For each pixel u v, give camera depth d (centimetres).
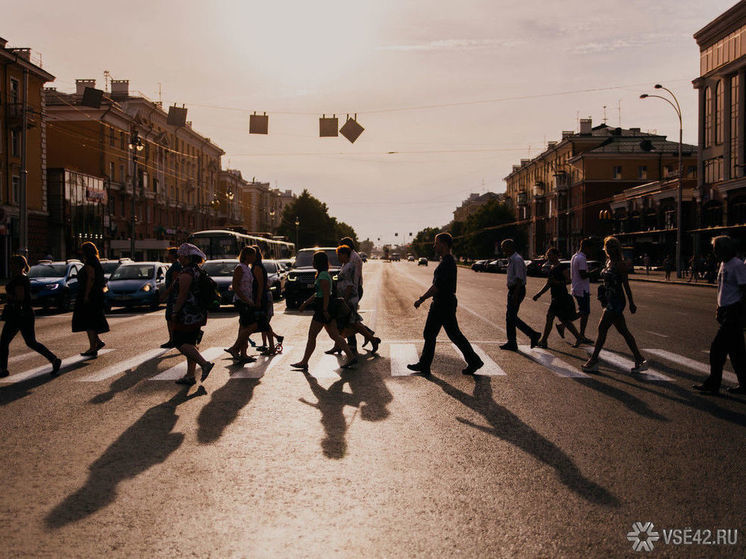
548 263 1024
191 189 6975
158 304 1906
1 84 3384
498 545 315
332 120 1722
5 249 3416
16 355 975
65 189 4044
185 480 408
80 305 942
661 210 4912
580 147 6550
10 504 368
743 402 632
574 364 864
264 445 486
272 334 962
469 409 602
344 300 909
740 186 3688
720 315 669
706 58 4175
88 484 400
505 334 1220
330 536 325
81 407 616
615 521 344
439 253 796
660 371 807
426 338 799
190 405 624
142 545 315
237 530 332
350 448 477
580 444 485
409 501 371
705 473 420
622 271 781
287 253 5019
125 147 5219
